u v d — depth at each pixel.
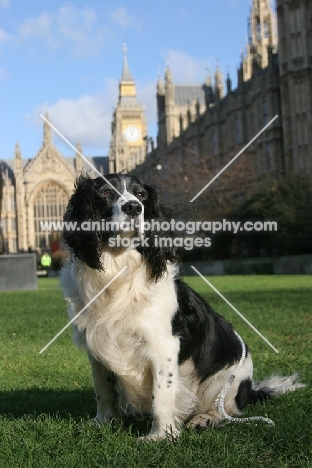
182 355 5.10
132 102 186.38
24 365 8.84
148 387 5.07
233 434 4.93
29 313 15.89
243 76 74.19
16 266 28.09
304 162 55.59
